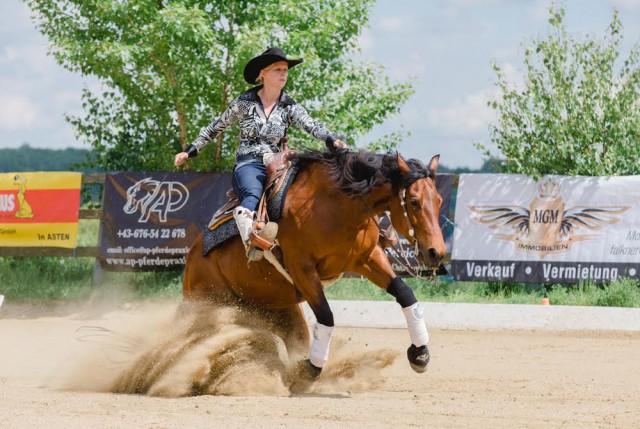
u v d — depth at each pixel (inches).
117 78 714.8
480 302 644.1
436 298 652.7
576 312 591.2
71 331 566.3
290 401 307.4
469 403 307.0
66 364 408.5
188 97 723.4
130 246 671.8
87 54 680.4
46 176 679.7
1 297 652.1
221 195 668.1
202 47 693.9
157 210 671.1
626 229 652.1
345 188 319.9
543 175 664.4
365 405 299.1
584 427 259.6
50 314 634.2
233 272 350.9
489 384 365.1
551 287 684.1
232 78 699.4
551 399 319.6
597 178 654.5
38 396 325.7
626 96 727.7
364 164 321.4
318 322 329.1
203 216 668.1
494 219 661.3
